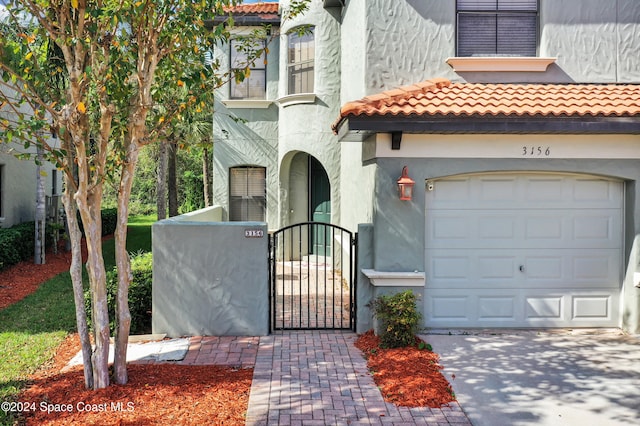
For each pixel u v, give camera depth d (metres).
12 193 19.78
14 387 7.20
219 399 6.82
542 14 10.63
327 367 8.07
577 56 10.60
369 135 10.22
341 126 10.02
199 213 13.36
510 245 10.02
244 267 9.67
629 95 9.63
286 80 16.69
